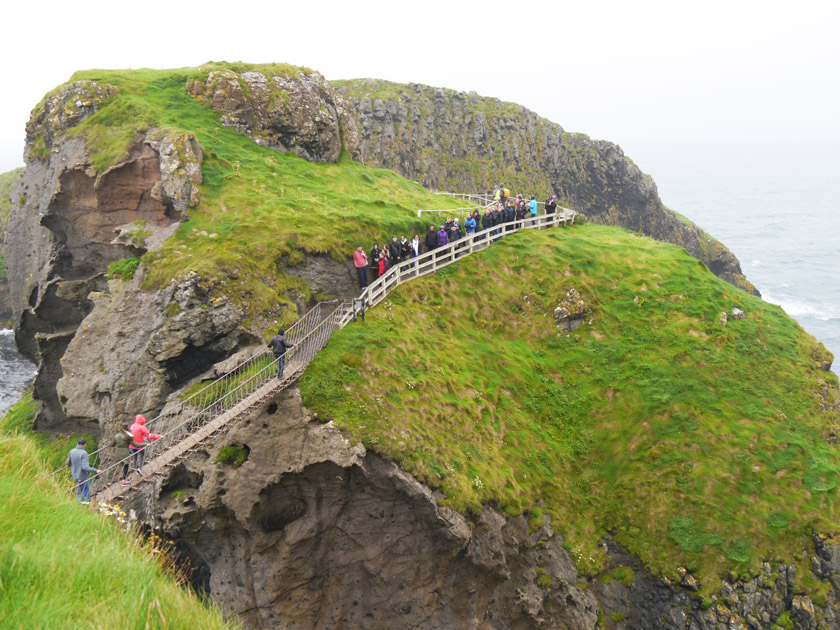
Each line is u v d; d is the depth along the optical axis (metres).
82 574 6.78
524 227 43.22
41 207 35.59
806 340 34.00
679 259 39.09
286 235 31.41
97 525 9.17
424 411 25.64
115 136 34.97
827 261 154.88
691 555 25.05
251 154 40.06
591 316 35.25
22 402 40.78
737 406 29.70
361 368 25.36
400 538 22.91
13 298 42.50
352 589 23.14
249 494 21.69
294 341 26.34
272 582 22.03
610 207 126.81
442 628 23.22
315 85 47.34
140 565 7.87
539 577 24.64
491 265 37.72
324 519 22.61
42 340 35.06
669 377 31.33
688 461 27.78
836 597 23.98
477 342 32.78
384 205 39.66
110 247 34.00
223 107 41.28
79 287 34.66
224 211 32.81
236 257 28.84
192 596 7.91
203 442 19.88
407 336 29.52
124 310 28.83
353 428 22.48
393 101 115.81
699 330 33.56
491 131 123.56
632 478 27.95
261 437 22.44
